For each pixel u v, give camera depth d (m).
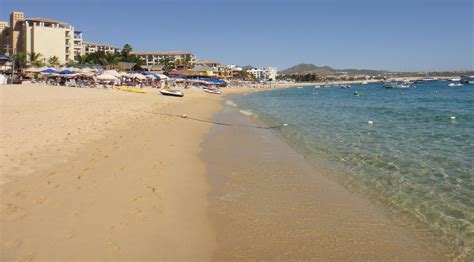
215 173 11.41
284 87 171.25
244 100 61.47
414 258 6.35
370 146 16.14
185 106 36.16
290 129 22.38
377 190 10.02
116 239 6.23
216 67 161.38
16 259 5.31
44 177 8.76
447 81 188.75
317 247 6.64
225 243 6.63
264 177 11.23
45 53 88.31
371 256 6.36
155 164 11.30
